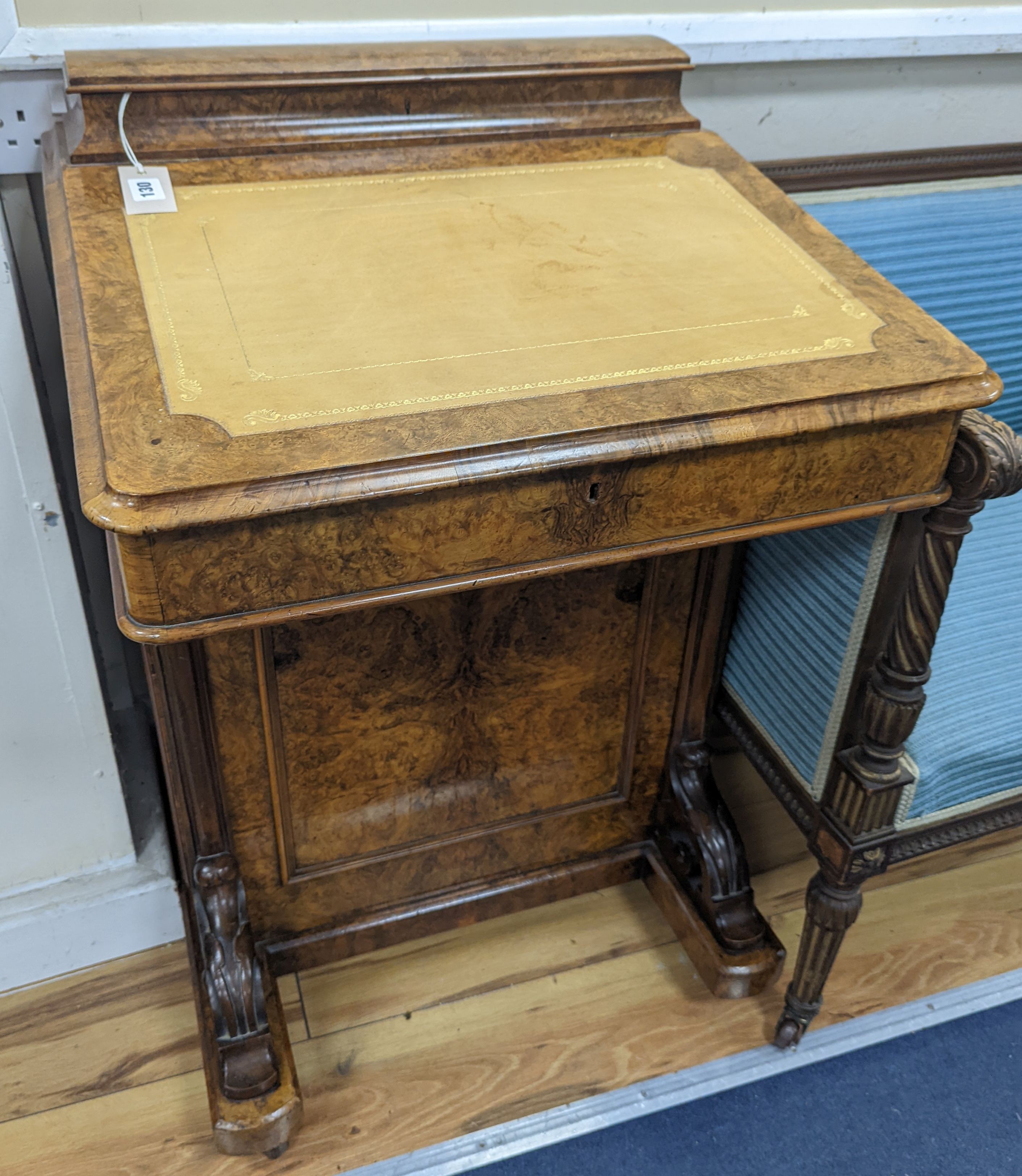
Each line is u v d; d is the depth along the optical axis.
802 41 1.43
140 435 0.81
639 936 1.55
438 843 1.43
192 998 1.46
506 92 1.25
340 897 1.42
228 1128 1.21
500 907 1.53
